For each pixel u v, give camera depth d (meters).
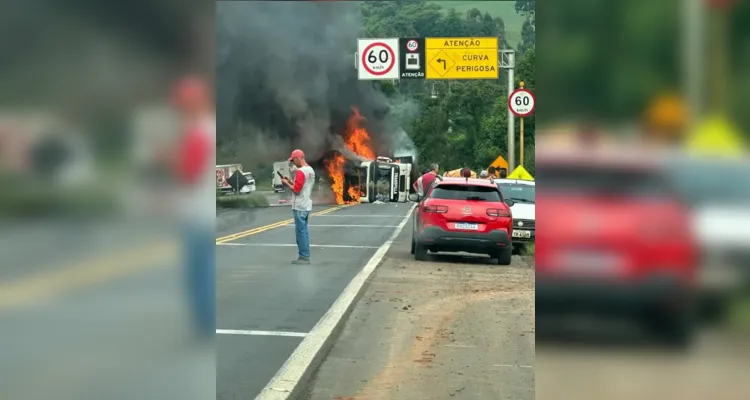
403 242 22.55
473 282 14.11
